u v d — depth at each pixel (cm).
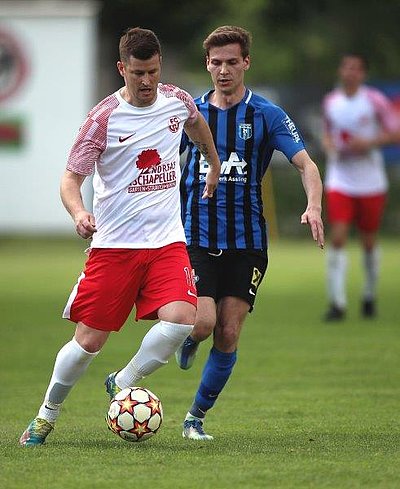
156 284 2566
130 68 2475
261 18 14500
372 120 5744
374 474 2272
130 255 2558
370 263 5684
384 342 4728
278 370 4025
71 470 2308
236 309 2767
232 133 2827
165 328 2544
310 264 8950
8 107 12044
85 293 2562
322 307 6141
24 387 3697
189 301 2561
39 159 12075
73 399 3466
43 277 7819
